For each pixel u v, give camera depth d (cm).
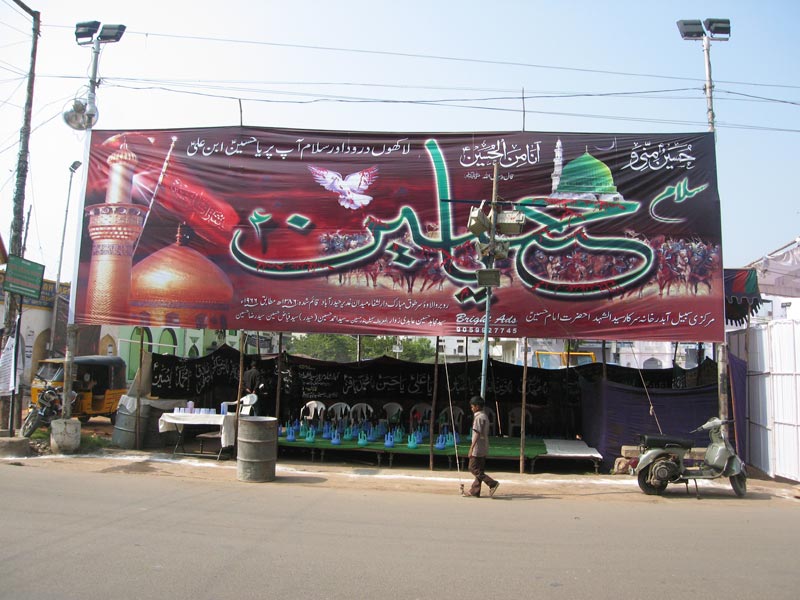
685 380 1463
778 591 475
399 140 1185
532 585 479
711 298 1112
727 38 1160
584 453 1130
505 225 968
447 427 1305
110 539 574
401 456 1206
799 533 679
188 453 1205
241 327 1169
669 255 1126
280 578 480
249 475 945
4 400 1269
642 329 1114
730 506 858
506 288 1136
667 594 464
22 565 493
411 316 1146
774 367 1091
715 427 966
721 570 527
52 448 1149
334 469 1100
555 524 702
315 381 1466
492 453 1124
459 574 502
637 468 942
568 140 1162
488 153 1166
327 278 1166
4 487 812
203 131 1220
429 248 1154
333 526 657
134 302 1191
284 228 1182
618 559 555
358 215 1174
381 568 512
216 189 1202
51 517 653
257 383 1266
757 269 1293
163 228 1204
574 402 1404
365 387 1464
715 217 1129
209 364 1500
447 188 1164
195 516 681
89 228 1218
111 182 1223
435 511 760
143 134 1230
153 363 1446
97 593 436
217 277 1183
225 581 469
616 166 1149
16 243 1225
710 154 1142
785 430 1056
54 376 1564
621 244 1134
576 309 1124
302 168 1194
